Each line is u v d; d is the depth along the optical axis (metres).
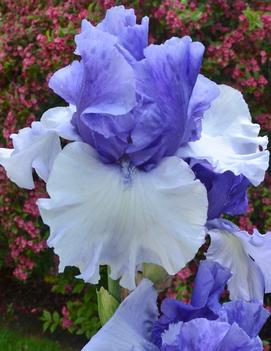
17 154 0.35
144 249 0.31
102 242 0.30
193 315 0.35
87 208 0.31
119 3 0.94
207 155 0.34
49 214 0.31
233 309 0.35
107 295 0.37
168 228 0.30
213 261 0.35
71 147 0.32
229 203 0.37
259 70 0.93
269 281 0.37
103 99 0.31
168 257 0.30
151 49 0.31
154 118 0.31
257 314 0.35
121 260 0.31
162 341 0.33
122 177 0.31
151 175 0.32
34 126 0.36
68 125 0.34
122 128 0.31
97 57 0.31
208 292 0.34
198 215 0.30
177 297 0.88
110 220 0.31
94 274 0.30
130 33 0.33
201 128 0.35
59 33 0.96
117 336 0.34
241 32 0.91
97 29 0.32
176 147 0.33
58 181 0.31
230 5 0.94
